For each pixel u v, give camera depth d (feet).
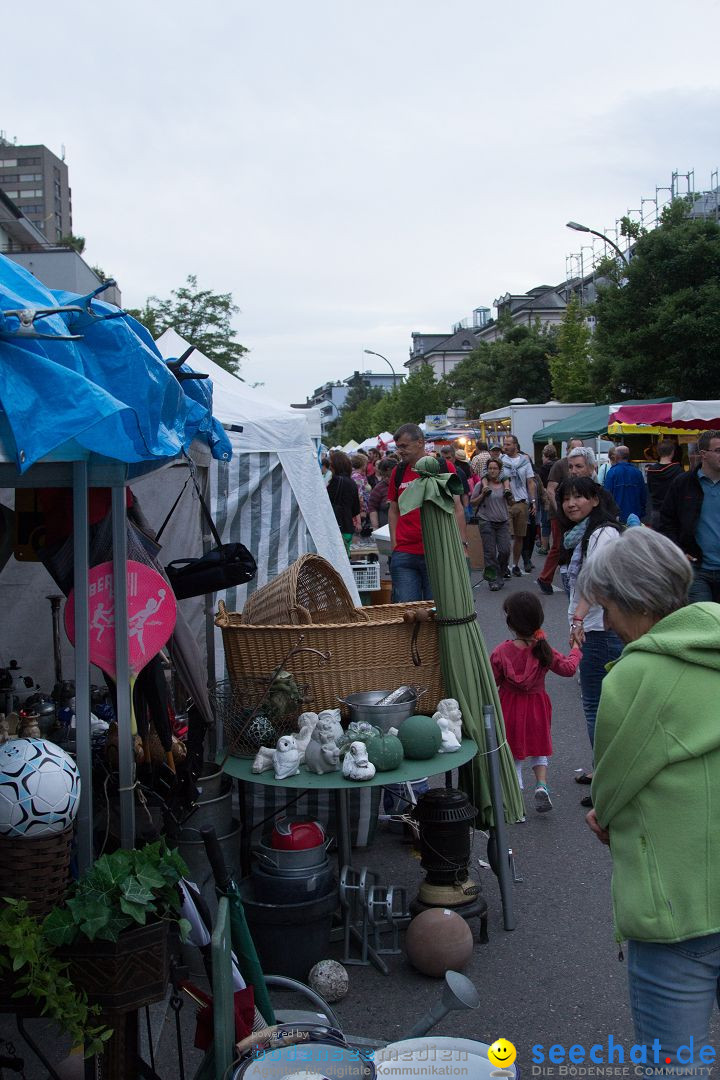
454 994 9.52
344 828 13.58
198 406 14.02
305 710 13.84
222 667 22.06
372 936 13.66
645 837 7.44
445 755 13.41
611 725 7.46
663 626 7.62
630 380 102.27
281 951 12.23
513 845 17.37
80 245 187.73
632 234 104.83
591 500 18.85
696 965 7.34
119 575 9.78
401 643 14.20
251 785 15.21
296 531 27.53
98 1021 8.48
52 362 7.88
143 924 8.41
